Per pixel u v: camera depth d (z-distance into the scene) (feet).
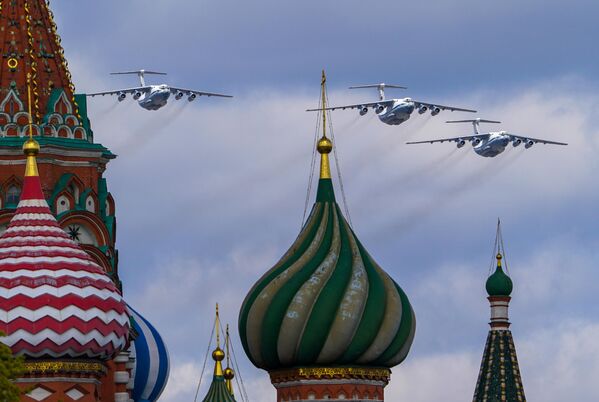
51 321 563.89
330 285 578.25
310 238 589.32
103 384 611.47
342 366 578.25
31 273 568.00
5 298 563.89
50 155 622.95
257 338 580.30
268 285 581.94
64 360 568.82
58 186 622.13
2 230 619.67
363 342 576.20
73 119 630.33
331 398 578.25
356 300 577.02
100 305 570.87
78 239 623.36
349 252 586.04
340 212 595.06
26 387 565.53
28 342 563.07
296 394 579.89
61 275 569.64
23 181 609.42
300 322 576.20
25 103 626.64
